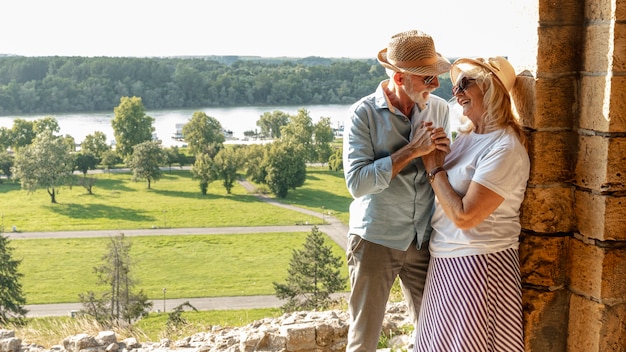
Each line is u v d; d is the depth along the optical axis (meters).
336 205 107.31
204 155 118.12
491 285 3.09
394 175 3.22
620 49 2.93
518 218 3.17
